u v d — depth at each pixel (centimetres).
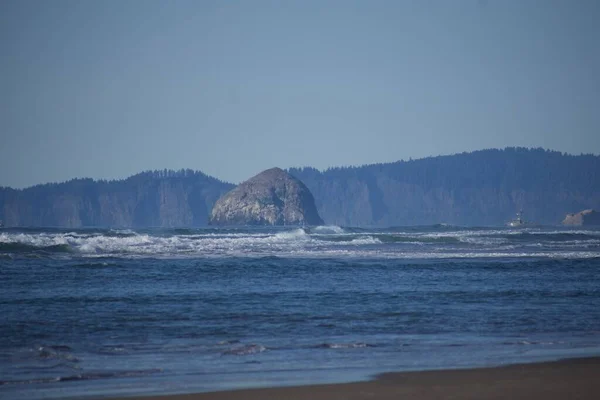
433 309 7081
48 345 5069
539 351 4897
